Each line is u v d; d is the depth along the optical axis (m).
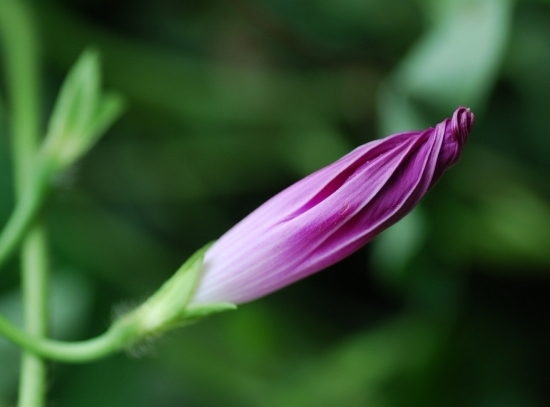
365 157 0.24
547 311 0.34
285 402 0.34
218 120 0.35
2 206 0.34
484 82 0.30
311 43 0.35
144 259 0.34
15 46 0.30
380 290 0.35
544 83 0.34
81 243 0.34
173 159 0.35
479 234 0.33
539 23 0.34
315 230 0.25
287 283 0.25
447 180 0.31
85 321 0.34
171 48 0.35
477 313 0.34
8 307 0.33
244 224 0.25
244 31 0.36
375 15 0.35
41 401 0.26
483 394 0.33
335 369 0.34
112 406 0.33
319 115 0.35
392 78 0.30
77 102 0.28
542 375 0.33
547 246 0.33
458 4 0.30
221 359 0.34
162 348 0.34
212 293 0.26
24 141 0.30
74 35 0.34
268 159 0.35
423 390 0.33
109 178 0.35
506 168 0.34
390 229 0.30
